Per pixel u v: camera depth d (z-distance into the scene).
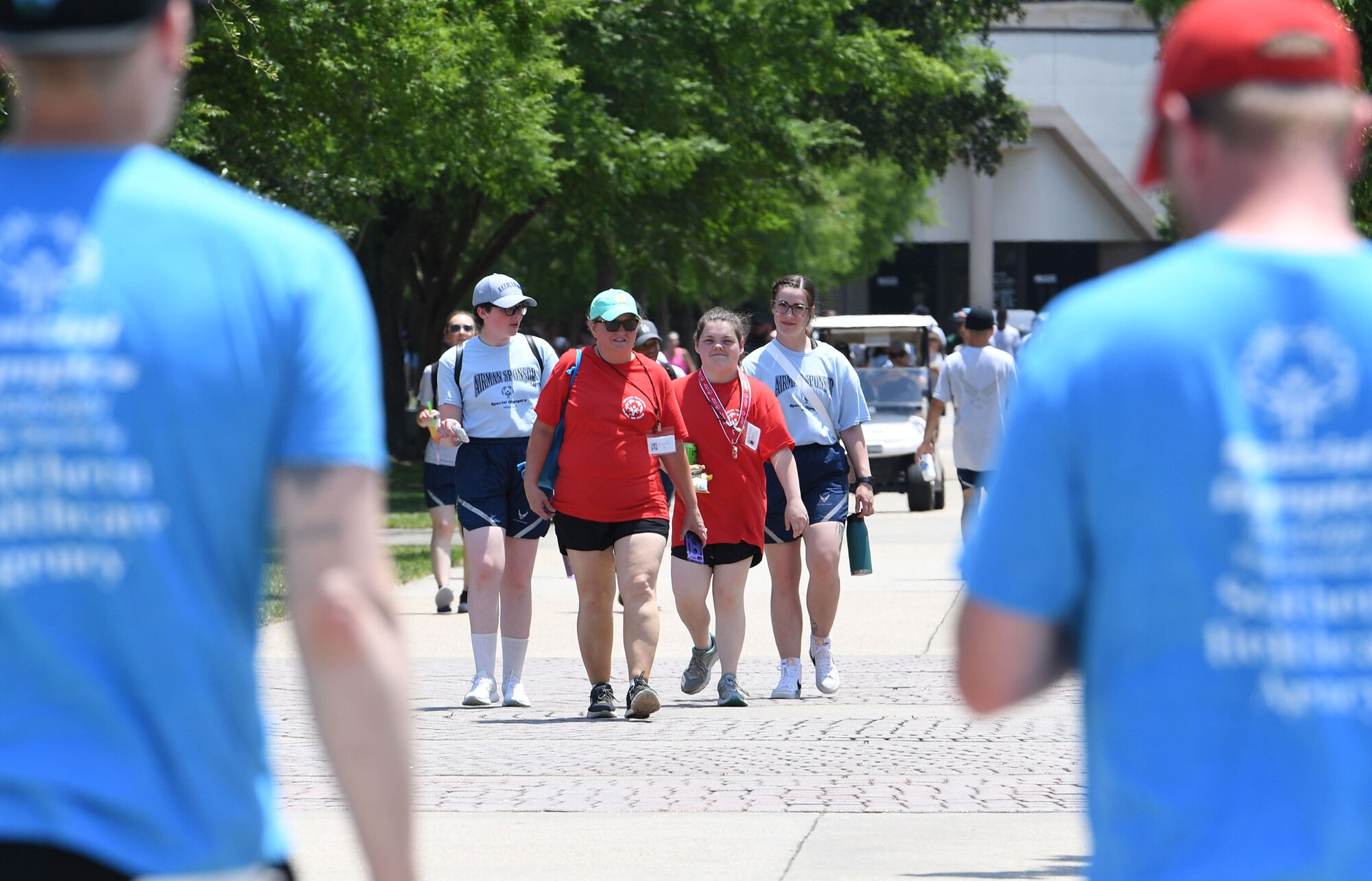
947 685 32.31
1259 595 6.67
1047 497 6.89
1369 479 6.68
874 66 100.62
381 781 7.20
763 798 22.48
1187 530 6.71
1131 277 6.98
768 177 103.00
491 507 30.47
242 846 7.02
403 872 7.30
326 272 7.17
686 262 114.00
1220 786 6.67
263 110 60.22
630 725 28.28
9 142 7.24
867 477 31.95
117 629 6.79
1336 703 6.66
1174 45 7.13
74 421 6.79
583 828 20.80
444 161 69.19
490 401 30.30
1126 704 6.82
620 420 28.33
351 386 7.12
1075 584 7.01
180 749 6.85
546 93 76.56
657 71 92.38
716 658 36.50
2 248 6.94
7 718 6.75
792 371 31.53
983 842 19.88
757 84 97.88
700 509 30.12
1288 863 6.57
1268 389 6.72
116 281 6.88
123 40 7.02
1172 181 7.34
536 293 140.50
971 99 135.12
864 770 24.33
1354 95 7.07
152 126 7.29
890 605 43.81
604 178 90.38
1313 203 6.96
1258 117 6.90
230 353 6.92
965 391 43.16
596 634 28.94
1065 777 23.72
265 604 42.75
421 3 61.00
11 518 6.80
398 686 7.23
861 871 18.52
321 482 7.06
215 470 6.91
